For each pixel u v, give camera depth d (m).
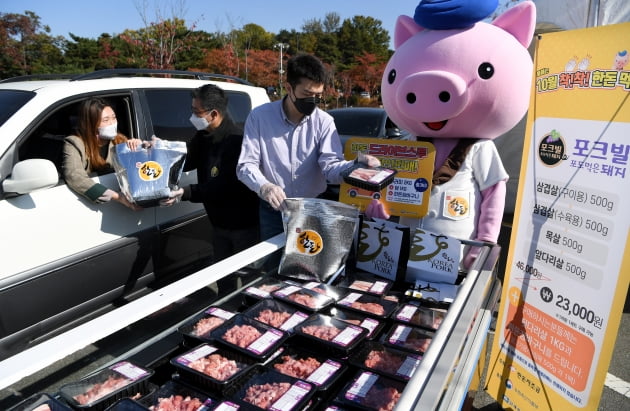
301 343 1.69
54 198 2.55
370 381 1.50
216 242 3.10
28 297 2.42
